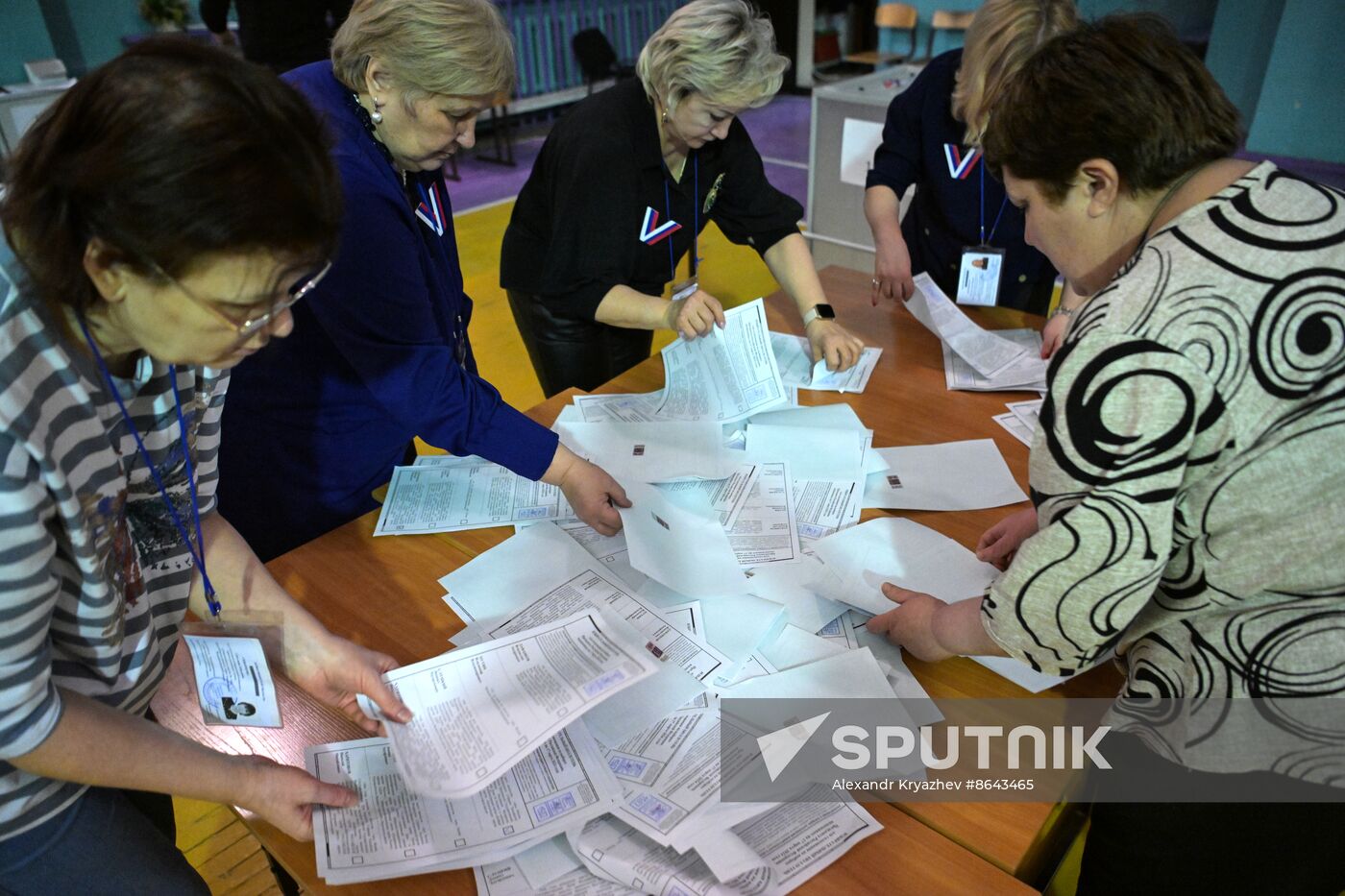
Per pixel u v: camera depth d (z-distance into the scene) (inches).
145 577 34.0
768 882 30.7
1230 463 26.9
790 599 43.6
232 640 31.5
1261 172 27.5
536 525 49.4
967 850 32.1
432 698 34.7
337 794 33.4
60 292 23.3
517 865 31.9
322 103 44.2
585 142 61.9
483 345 136.6
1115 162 27.9
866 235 145.6
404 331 46.1
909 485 52.8
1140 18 28.4
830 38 285.4
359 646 36.6
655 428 57.0
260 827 34.1
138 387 29.9
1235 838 34.3
